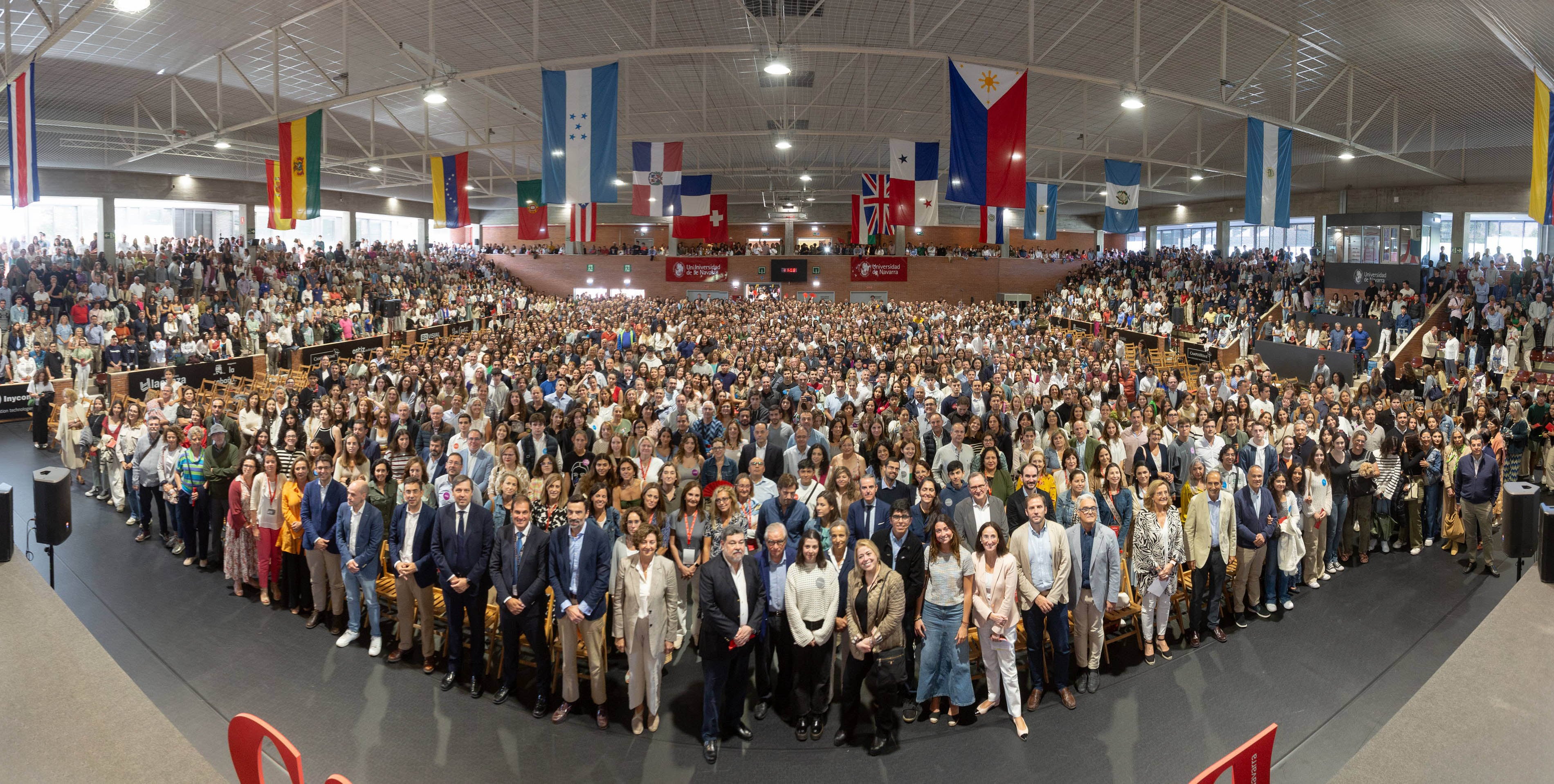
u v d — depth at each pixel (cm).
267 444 1091
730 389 1480
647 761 616
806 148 3512
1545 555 482
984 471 861
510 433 1020
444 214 2550
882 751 630
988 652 676
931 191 2206
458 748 626
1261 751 377
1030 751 629
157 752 331
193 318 2372
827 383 1410
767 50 1559
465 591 700
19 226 3228
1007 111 1465
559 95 1481
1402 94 2150
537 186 2931
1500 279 2709
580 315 3164
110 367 1925
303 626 836
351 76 2248
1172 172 3631
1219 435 1069
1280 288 3369
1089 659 723
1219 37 1859
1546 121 1434
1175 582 778
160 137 2652
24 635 411
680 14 1812
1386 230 3141
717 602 619
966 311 3525
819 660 645
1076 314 3791
